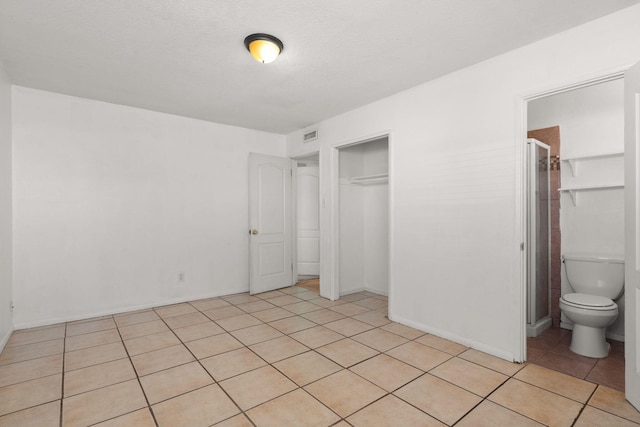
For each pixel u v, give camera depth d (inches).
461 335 107.3
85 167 134.4
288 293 177.0
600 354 97.0
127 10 76.4
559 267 123.0
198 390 80.0
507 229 95.7
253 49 88.4
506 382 83.3
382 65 104.6
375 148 178.9
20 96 121.5
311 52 96.6
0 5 74.1
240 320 132.0
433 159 115.4
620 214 110.9
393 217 129.8
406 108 125.2
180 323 128.3
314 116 159.2
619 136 110.6
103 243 138.1
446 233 111.3
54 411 71.8
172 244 155.8
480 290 102.0
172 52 96.7
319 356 98.5
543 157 120.5
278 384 82.7
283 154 196.9
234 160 176.2
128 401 75.5
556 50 86.2
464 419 68.7
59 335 115.5
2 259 106.4
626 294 74.6
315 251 227.3
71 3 73.7
